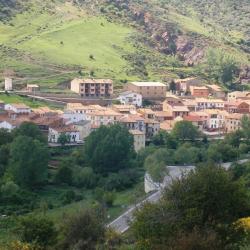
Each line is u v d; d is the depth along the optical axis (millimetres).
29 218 157375
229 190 126938
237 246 118375
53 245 151500
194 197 125625
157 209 126375
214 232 113750
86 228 151500
